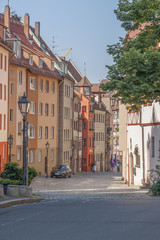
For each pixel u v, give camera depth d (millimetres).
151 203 17312
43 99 65875
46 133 67688
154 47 24469
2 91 50344
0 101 49938
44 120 66250
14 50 57312
